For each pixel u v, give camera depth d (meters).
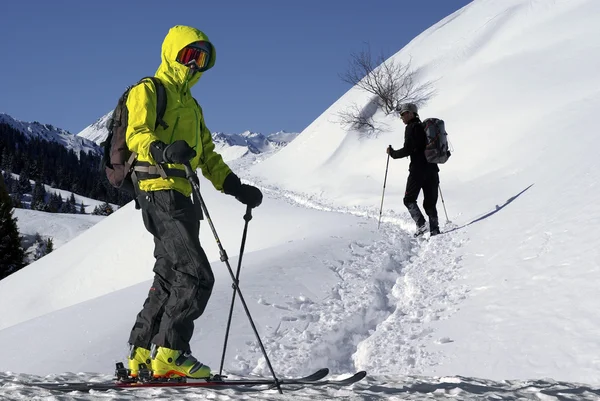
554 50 20.19
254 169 27.70
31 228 92.38
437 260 9.55
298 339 6.47
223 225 17.05
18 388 3.11
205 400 2.87
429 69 24.36
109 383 3.34
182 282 3.24
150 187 3.26
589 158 11.53
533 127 16.22
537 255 7.78
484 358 5.42
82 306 8.28
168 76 3.41
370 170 20.64
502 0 27.05
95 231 21.73
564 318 5.71
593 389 3.47
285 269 9.05
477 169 16.00
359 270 9.30
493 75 20.58
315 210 17.52
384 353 6.10
